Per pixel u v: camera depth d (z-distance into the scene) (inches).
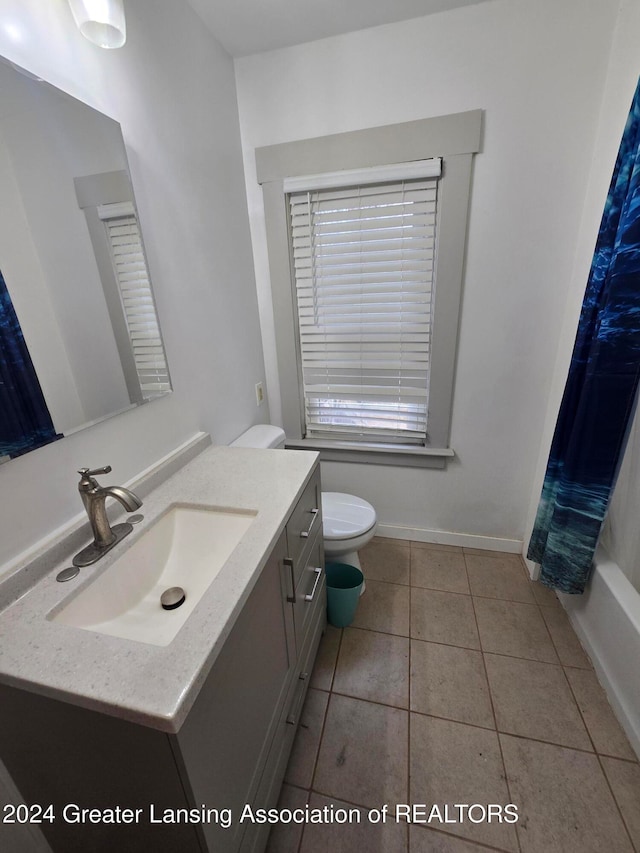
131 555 35.3
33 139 30.3
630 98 46.1
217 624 25.5
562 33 50.8
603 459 50.6
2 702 24.9
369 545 85.1
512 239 60.8
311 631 52.0
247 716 31.5
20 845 31.3
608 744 46.5
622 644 49.3
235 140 63.5
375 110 59.1
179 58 48.4
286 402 80.8
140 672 22.4
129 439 42.6
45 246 31.7
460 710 51.0
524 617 65.2
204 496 42.5
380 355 73.4
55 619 28.0
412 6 51.8
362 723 49.8
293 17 53.1
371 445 78.7
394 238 65.0
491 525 80.7
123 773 24.4
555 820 40.1
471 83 55.0
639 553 52.2
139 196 42.4
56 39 31.8
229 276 63.3
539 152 56.0
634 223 42.1
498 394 70.2
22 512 30.8
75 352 34.9
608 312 46.2
